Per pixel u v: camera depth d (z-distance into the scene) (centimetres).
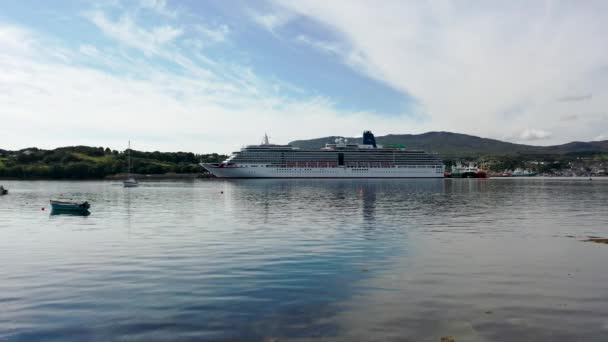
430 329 1596
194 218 5075
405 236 3647
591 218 5028
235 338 1527
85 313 1766
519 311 1770
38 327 1630
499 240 3456
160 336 1547
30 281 2231
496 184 16700
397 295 1978
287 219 4891
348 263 2619
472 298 1933
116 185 17462
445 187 13488
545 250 3034
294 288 2092
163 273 2380
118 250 3053
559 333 1558
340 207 6400
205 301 1903
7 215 5666
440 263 2620
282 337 1534
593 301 1891
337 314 1744
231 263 2617
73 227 4378
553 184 17250
